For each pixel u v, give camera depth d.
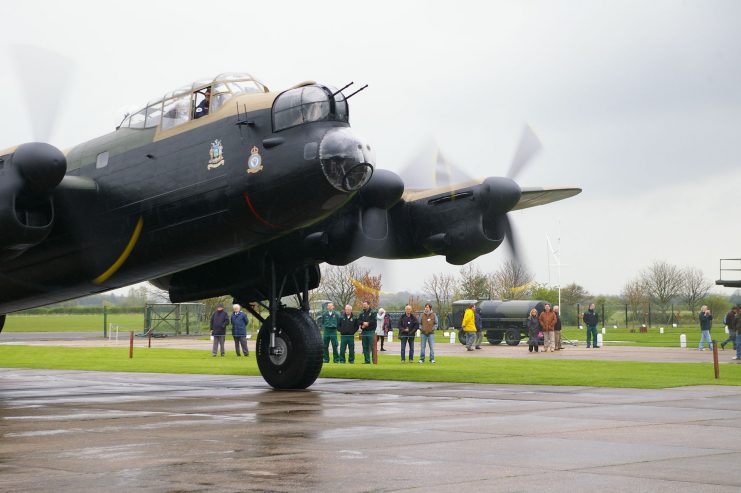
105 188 16.64
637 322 86.25
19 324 88.88
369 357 27.73
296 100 15.05
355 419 11.91
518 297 72.44
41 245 16.88
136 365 27.31
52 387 18.86
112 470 7.76
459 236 18.05
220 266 18.70
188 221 15.96
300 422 11.55
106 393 17.11
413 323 28.05
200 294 19.31
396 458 8.41
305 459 8.34
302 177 14.72
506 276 72.62
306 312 18.39
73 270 17.44
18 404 14.68
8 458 8.47
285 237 17.83
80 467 7.93
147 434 10.34
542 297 71.69
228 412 13.02
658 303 88.00
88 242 16.92
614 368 24.03
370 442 9.55
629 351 36.25
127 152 16.70
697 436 10.00
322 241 17.50
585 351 36.47
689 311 86.88
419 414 12.55
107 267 17.17
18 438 10.02
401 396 15.78
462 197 18.11
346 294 64.06
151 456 8.56
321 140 14.63
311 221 15.60
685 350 36.94
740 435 10.09
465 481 7.20
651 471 7.67
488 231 18.41
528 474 7.52
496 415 12.38
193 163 15.84
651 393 16.17
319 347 17.91
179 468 7.86
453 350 38.50
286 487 6.95
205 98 16.31
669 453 8.71
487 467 7.88
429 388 17.67
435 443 9.45
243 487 6.96
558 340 37.25
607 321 90.00
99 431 10.66
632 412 12.74
